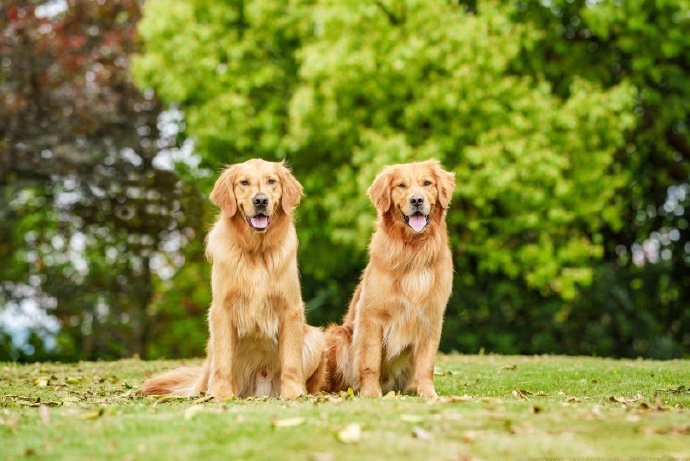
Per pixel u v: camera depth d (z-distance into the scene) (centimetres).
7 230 1889
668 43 1575
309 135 1560
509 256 1588
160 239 1964
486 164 1466
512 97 1516
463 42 1476
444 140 1511
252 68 1691
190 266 2134
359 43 1497
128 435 492
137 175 1875
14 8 1747
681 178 1859
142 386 802
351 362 772
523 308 1862
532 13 1658
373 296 734
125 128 1858
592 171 1554
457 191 1503
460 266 1827
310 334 759
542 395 745
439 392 798
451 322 1838
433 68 1535
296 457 442
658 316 1925
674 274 1911
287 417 526
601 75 1672
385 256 735
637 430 493
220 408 578
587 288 1834
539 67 1642
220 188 720
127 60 1845
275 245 709
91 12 1844
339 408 557
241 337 719
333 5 1496
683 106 1678
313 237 1712
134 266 2033
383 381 776
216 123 1631
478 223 1589
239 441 471
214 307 713
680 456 450
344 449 453
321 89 1518
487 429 495
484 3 1528
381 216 748
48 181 1850
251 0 1689
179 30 1667
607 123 1530
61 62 1759
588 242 1675
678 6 1572
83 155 1764
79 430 506
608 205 1678
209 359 737
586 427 500
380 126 1548
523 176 1469
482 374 957
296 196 729
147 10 1686
